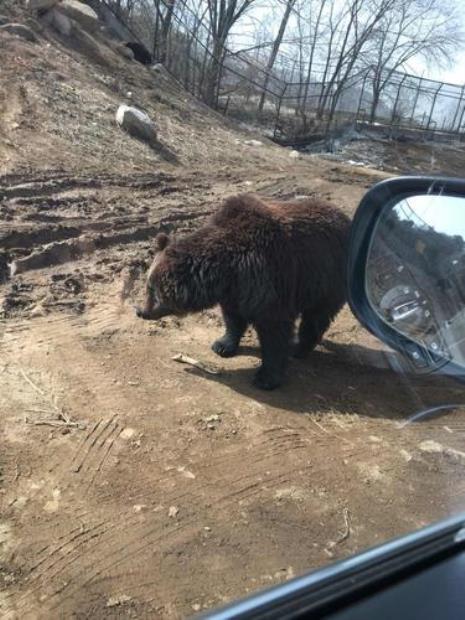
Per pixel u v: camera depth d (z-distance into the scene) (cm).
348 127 1433
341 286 272
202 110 905
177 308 255
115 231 388
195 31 1248
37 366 233
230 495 178
